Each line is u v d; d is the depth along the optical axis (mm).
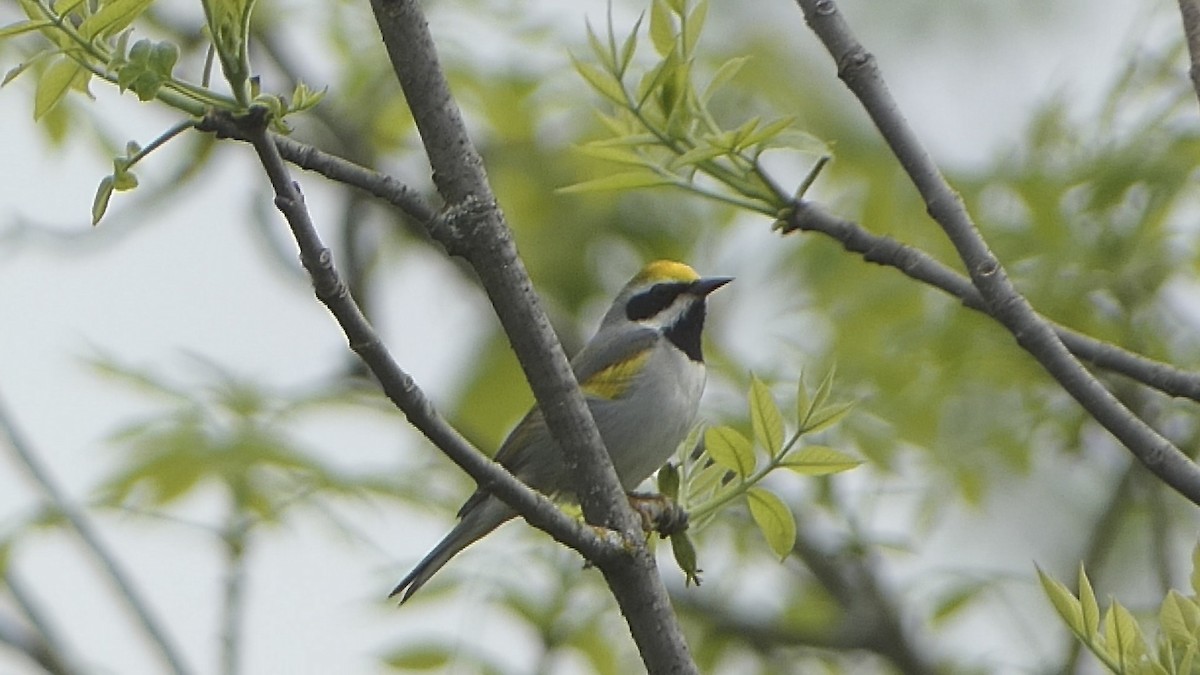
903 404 12586
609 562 6328
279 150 6051
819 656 14383
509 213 14789
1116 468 13133
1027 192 11703
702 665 13938
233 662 11227
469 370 14281
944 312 12562
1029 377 12469
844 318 13023
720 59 13422
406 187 6172
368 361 5730
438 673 11484
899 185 13281
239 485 11414
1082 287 11375
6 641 12000
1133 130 11609
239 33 5379
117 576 11805
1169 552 12547
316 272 5578
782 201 7211
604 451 6461
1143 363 7160
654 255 14781
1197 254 11406
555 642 12062
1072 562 13875
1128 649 5816
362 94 13875
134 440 11734
